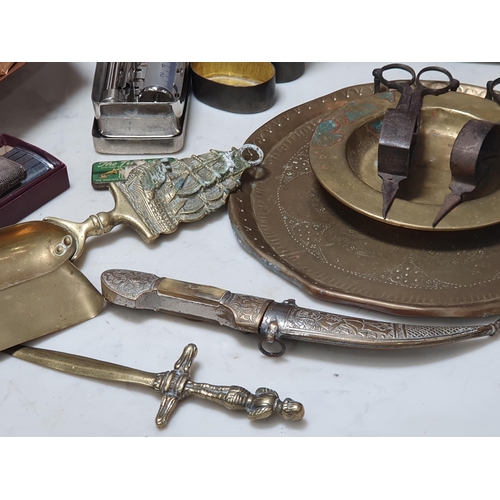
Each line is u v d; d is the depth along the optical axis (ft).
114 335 2.04
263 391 1.82
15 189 2.30
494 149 2.19
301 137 2.54
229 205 2.27
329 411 1.88
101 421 1.88
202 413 1.89
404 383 1.93
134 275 2.04
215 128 2.64
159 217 2.23
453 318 2.03
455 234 2.17
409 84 2.35
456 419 1.86
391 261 2.12
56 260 2.13
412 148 2.24
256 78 2.83
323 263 2.13
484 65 2.91
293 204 2.31
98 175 2.39
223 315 1.98
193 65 2.78
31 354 1.97
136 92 2.52
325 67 2.92
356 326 1.90
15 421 1.88
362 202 2.08
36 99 2.76
